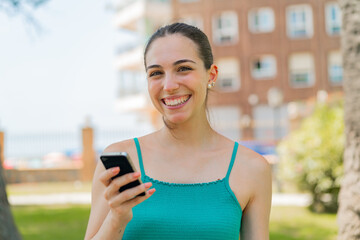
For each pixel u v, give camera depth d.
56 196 11.89
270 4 26.36
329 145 8.23
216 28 26.84
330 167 8.16
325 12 26.03
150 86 1.76
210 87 1.91
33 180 16.31
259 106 26.30
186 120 1.75
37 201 10.91
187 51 1.72
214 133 1.87
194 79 1.72
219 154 1.81
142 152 1.80
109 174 1.38
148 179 1.72
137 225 1.62
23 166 16.97
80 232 6.88
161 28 1.78
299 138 8.56
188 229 1.61
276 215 8.14
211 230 1.62
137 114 29.53
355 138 3.66
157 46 1.73
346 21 3.71
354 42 3.65
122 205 1.42
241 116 26.31
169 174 1.74
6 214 3.70
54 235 6.65
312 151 8.29
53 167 16.64
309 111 10.00
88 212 8.86
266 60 26.45
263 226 1.78
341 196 3.74
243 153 1.83
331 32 26.05
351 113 3.67
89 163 16.77
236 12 26.58
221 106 26.53
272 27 26.38
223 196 1.69
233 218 1.67
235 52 26.62
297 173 8.49
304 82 26.17
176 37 1.73
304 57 26.20
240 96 26.42
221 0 26.70
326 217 7.90
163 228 1.61
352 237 3.57
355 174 3.62
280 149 8.94
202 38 1.79
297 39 26.23
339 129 8.30
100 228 1.51
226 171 1.77
